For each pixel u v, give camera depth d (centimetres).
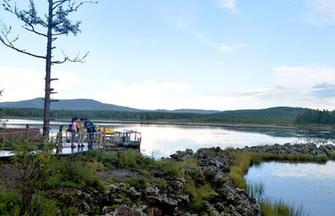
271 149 6169
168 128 13388
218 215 1723
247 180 3503
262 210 2152
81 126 2548
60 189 1308
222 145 6956
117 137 3128
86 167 1545
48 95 2314
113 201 1391
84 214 1258
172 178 1817
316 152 6184
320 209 2556
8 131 2075
